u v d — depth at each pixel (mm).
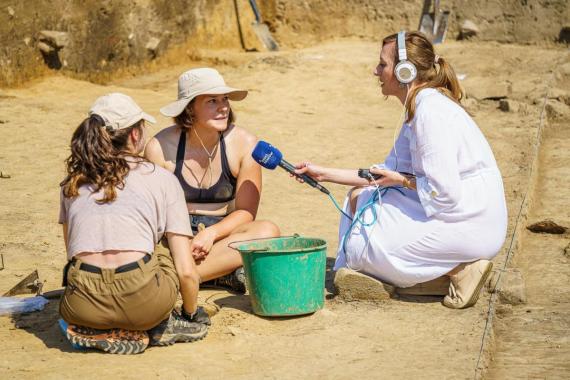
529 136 9852
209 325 4812
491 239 5215
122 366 4344
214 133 5492
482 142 5242
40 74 12688
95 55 13570
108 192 4344
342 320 5059
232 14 16203
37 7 12633
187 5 15172
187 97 5289
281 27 17062
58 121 10281
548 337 4934
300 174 5387
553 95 11539
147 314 4387
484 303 5359
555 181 8469
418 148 5113
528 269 6234
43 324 4988
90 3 13453
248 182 5559
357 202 5559
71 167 4488
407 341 4734
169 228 4496
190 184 5566
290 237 5266
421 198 5098
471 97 11750
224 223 5473
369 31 16719
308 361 4461
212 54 15094
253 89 12422
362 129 10516
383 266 5312
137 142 4582
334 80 12945
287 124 10648
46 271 5938
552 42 15375
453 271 5273
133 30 14227
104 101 4504
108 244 4316
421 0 16266
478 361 4422
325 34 16922
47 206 7426
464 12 15930
